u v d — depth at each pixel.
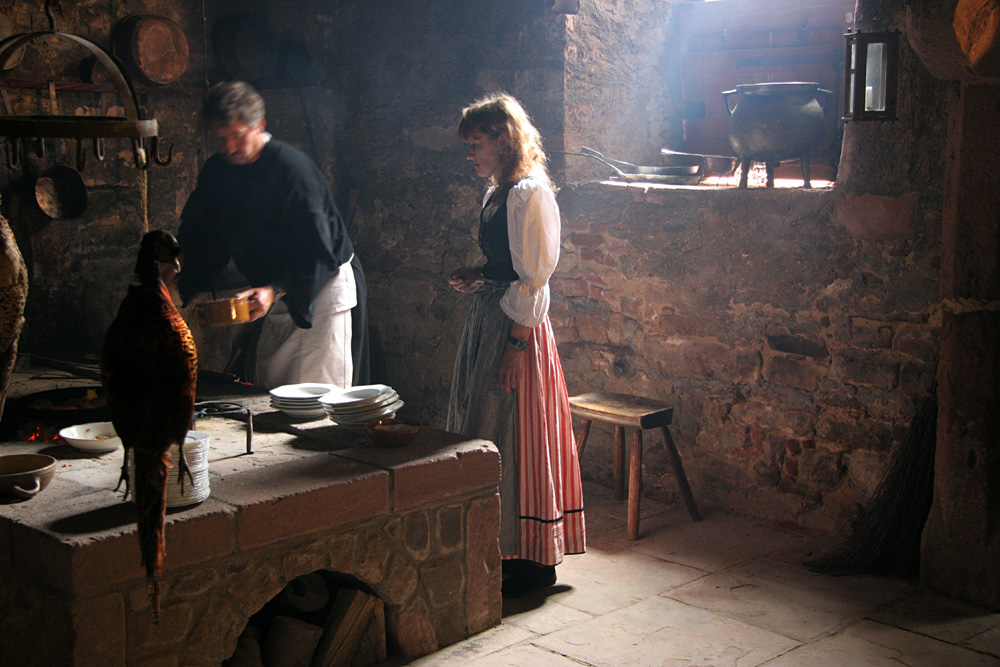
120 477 2.20
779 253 3.46
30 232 3.73
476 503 2.62
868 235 3.23
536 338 2.89
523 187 2.76
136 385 1.61
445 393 4.48
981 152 2.64
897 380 3.22
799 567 3.16
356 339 3.43
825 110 4.00
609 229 3.91
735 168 4.11
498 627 2.72
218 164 3.13
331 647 2.41
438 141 4.36
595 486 4.04
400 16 4.40
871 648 2.57
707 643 2.61
